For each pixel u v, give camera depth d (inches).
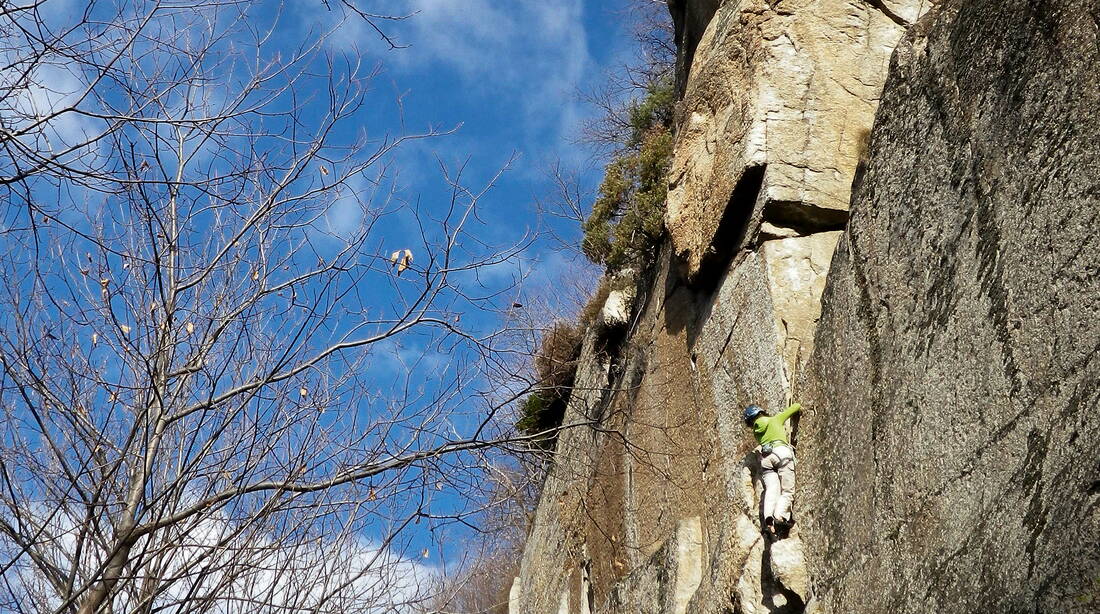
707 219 409.4
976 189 240.8
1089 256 198.4
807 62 406.0
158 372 289.6
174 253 299.9
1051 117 217.3
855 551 266.2
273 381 294.2
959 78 255.8
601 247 561.0
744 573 317.7
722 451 370.9
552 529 562.6
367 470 288.7
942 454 233.5
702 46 469.4
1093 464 184.9
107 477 263.1
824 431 298.5
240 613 264.7
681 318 438.0
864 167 309.1
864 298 285.6
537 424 589.3
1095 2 210.5
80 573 264.5
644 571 408.2
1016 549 198.7
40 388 277.9
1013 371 213.9
